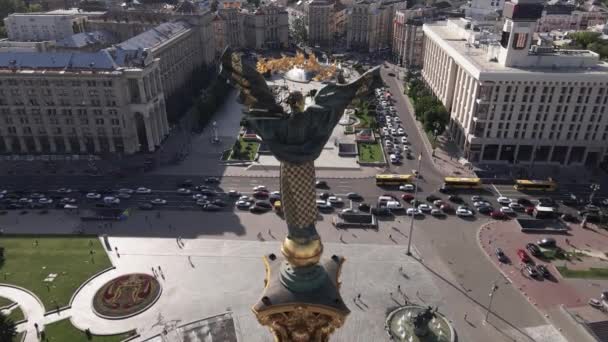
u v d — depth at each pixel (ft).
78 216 508.12
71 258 435.12
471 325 359.25
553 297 391.45
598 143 623.36
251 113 113.60
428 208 520.83
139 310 371.35
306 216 118.83
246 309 372.99
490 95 607.37
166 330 351.87
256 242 462.60
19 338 344.49
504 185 584.40
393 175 585.22
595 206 529.86
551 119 614.34
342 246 456.04
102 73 626.23
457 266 428.97
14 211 518.78
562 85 592.19
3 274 412.16
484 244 464.65
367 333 344.69
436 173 613.93
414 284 402.31
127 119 651.66
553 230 485.56
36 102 646.74
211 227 489.67
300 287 121.80
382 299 382.42
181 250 448.65
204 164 636.07
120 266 424.05
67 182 588.50
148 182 586.86
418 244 462.19
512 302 384.88
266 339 342.85
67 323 359.66
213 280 406.41
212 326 355.15
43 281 403.54
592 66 625.82
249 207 526.98
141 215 512.63
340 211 520.83
